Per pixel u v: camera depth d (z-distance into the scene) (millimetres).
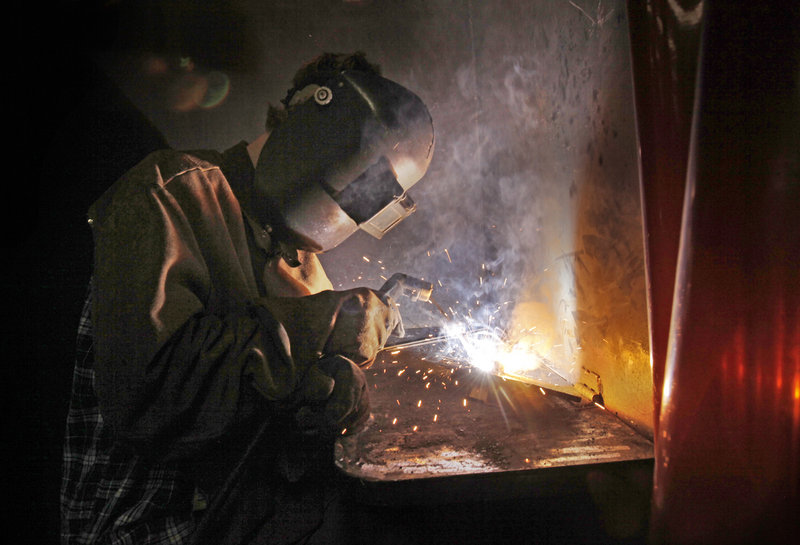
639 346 1099
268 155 1245
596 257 1303
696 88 646
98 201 1140
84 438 1146
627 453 1014
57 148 1457
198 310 1096
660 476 705
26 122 1444
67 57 1600
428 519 1069
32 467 1456
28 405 1441
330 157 1199
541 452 1026
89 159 1489
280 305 1222
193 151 1345
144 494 1128
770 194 619
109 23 2641
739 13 609
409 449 1062
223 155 1384
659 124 784
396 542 1093
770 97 609
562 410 1259
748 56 611
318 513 1200
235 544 1115
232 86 2846
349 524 1230
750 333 641
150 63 2760
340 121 1194
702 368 660
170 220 1125
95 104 1574
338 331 1281
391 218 1284
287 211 1261
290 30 2836
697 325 657
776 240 623
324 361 1232
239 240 1316
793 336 630
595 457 997
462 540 1061
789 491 639
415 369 1630
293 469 1198
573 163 1438
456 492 938
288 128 1227
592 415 1220
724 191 631
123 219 1087
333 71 1282
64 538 1137
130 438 1031
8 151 1404
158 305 1027
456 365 1668
